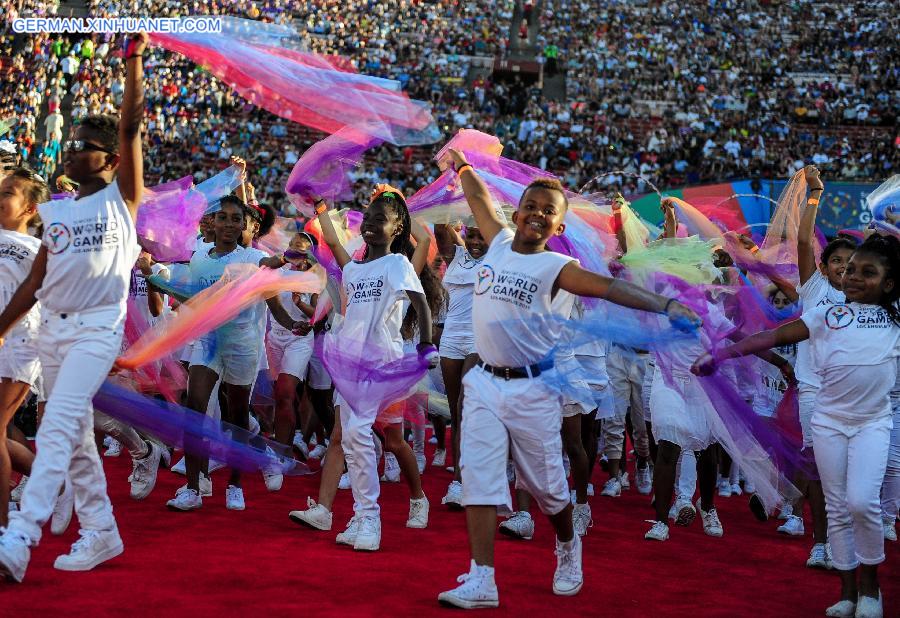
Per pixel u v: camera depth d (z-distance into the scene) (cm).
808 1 3569
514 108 2778
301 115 603
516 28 3338
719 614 423
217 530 540
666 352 484
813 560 542
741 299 623
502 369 414
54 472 399
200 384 602
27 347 472
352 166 615
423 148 2348
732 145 2542
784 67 3184
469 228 671
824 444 451
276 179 2094
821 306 462
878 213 674
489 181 648
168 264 705
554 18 3394
